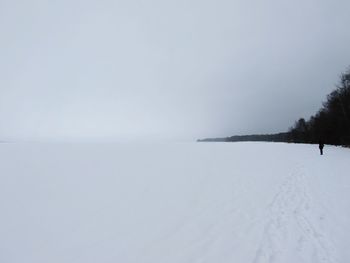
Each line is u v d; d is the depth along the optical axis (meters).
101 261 5.20
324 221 7.36
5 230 6.26
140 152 24.42
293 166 18.61
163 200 9.45
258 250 5.76
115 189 10.39
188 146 35.72
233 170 16.70
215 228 7.01
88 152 21.50
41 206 7.93
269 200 9.77
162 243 6.05
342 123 47.97
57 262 5.10
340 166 18.11
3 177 10.91
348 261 5.25
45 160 15.85
